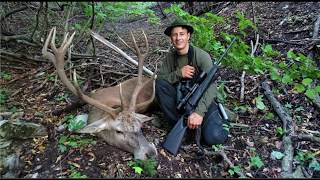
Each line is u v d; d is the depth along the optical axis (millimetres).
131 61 2814
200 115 2092
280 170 2027
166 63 2285
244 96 2699
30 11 3719
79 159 1997
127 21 5141
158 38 4148
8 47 3596
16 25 3830
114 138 2062
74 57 3180
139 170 1886
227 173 1993
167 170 1977
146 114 2506
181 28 2141
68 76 2982
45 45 2131
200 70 2189
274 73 2387
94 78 2996
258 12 3961
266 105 2582
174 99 2219
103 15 2734
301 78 2717
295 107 2543
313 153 2139
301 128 2344
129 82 2545
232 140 2254
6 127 2225
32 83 2984
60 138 2176
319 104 2482
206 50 2730
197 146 2172
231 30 3711
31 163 1995
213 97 2143
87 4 2818
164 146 2084
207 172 2002
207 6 4617
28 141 2176
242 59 2480
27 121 2387
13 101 2709
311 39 3055
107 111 2064
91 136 2197
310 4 3676
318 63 2859
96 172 1915
